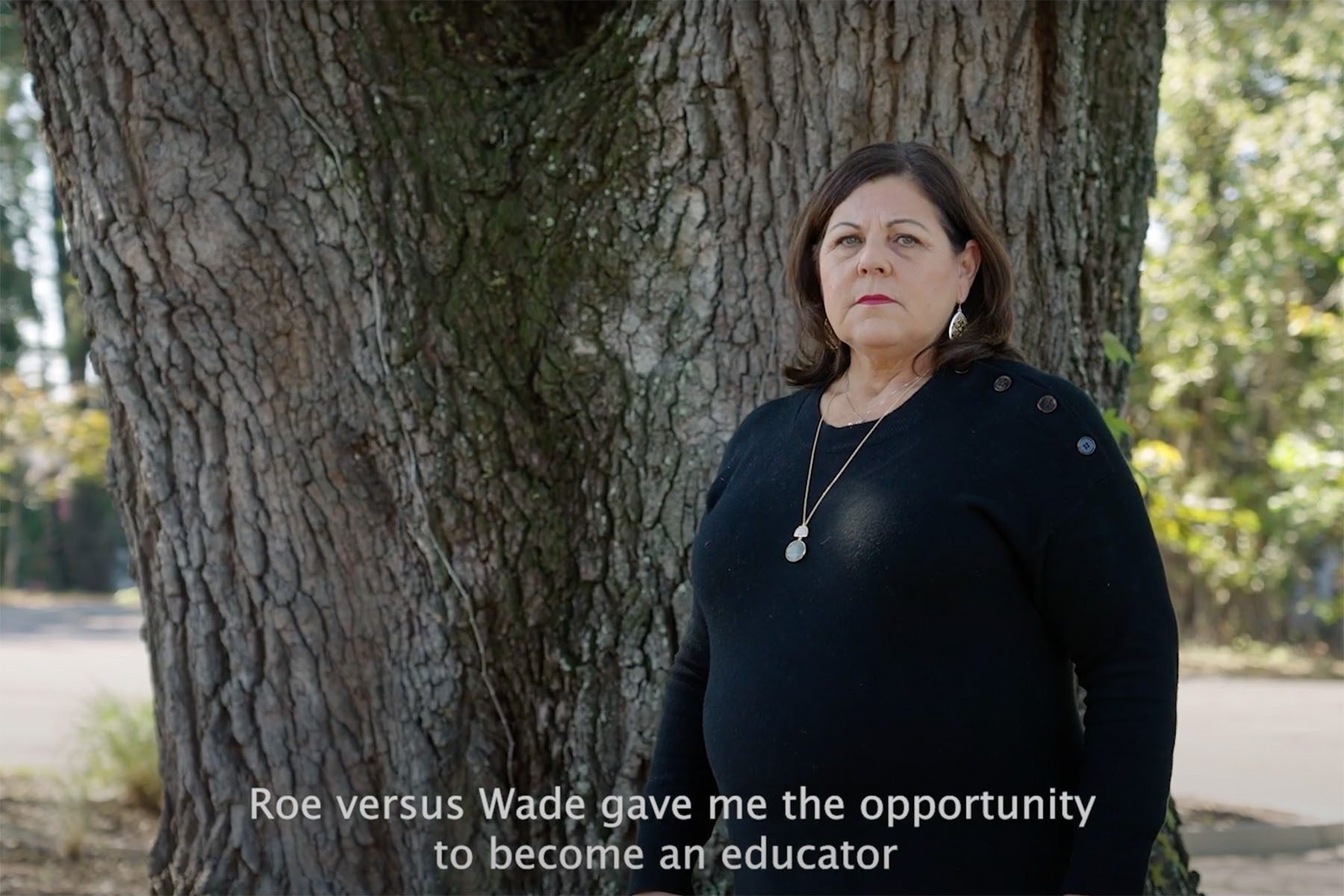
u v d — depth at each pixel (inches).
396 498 106.0
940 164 72.6
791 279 78.4
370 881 109.0
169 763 115.6
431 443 104.3
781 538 70.0
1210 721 361.1
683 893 77.7
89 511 896.9
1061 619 65.1
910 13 96.7
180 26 102.1
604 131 103.0
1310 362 480.7
